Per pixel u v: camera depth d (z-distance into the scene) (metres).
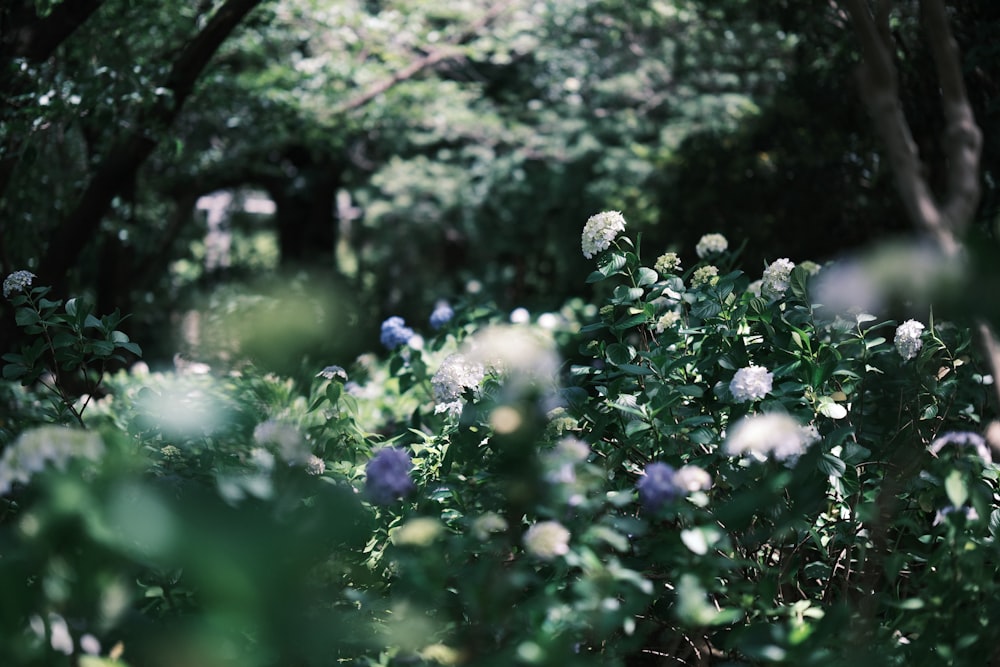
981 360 2.96
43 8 5.64
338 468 2.87
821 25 6.86
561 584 2.03
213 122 9.84
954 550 1.98
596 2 11.83
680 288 2.97
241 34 9.17
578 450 2.07
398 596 1.98
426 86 11.51
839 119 7.93
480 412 2.67
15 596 1.25
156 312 10.95
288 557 0.95
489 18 11.86
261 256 19.00
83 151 7.11
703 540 1.92
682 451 2.69
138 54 7.67
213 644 1.04
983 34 5.32
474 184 15.52
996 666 2.01
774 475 2.26
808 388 2.66
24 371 2.98
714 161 9.08
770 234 8.73
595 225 2.97
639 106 13.34
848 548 2.55
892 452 2.79
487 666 1.76
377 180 15.42
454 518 2.45
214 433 1.93
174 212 12.18
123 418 3.44
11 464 1.24
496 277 16.20
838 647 1.91
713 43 10.59
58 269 6.43
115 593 1.24
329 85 10.45
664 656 2.50
